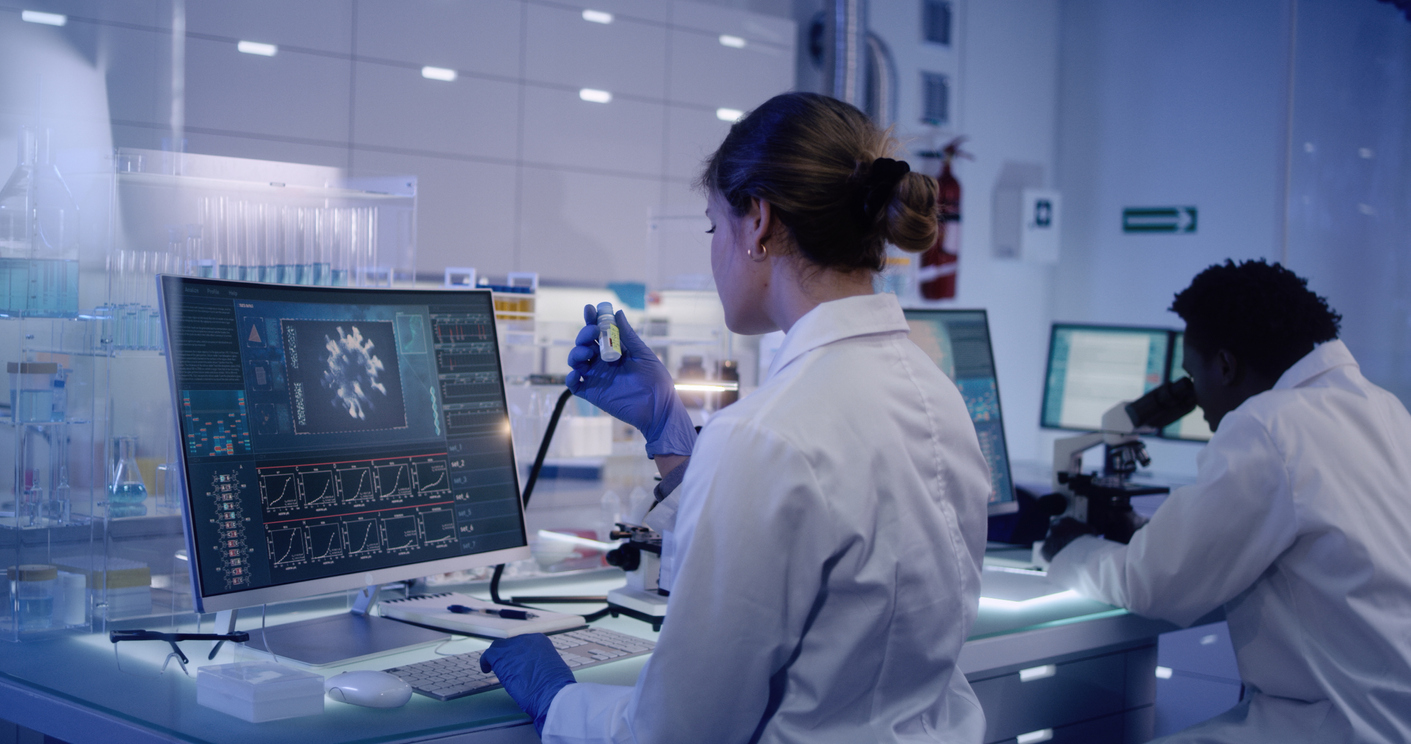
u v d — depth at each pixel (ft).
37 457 5.42
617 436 8.13
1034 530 7.87
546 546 7.07
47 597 5.13
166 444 5.46
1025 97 15.81
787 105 3.46
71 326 5.39
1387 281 10.78
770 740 3.27
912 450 3.33
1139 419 7.29
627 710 3.30
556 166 12.91
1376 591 5.16
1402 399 10.71
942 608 3.35
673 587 3.15
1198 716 9.32
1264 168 13.32
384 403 5.16
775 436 3.06
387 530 5.04
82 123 10.26
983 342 7.26
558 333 8.50
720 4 14.21
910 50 14.64
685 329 9.33
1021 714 6.09
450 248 12.23
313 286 4.99
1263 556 5.39
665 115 13.65
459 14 12.19
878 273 3.63
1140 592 5.69
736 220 3.54
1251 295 5.93
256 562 4.53
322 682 4.04
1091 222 15.57
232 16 10.94
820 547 3.04
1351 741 5.10
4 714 4.40
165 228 5.62
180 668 4.58
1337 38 11.02
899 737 3.34
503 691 4.31
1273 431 5.40
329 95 11.49
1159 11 14.61
